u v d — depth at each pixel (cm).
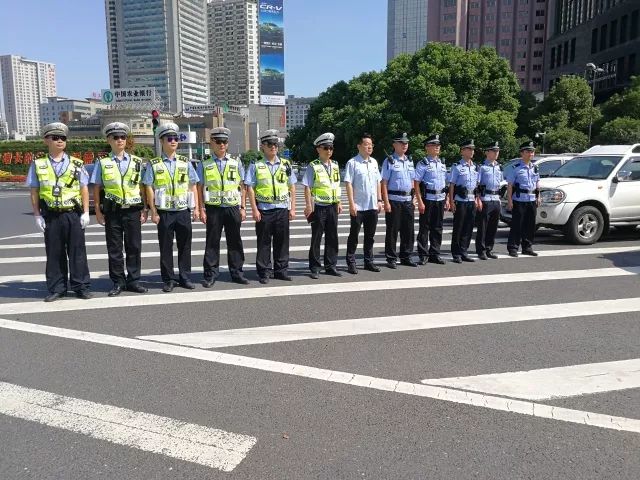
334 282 700
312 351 455
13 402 367
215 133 673
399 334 496
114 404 363
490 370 415
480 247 843
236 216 689
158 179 647
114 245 641
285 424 335
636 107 3109
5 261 855
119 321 539
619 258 846
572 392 378
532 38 9300
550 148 3259
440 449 307
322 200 716
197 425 335
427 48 3047
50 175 601
